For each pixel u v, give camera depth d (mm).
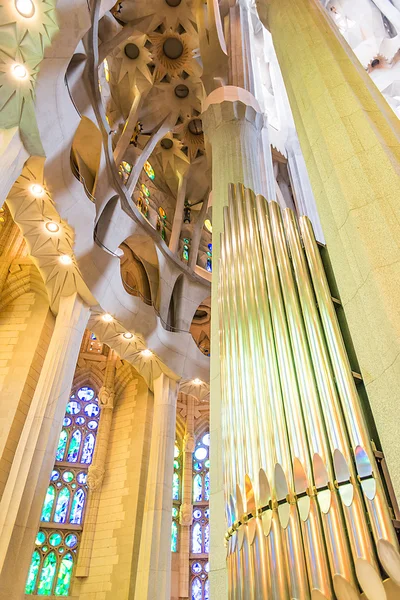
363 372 2969
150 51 18203
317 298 3848
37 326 14172
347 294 3328
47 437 10680
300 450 3068
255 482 3363
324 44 5312
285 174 15547
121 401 18906
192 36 17516
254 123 9750
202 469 21359
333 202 3742
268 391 3705
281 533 2902
